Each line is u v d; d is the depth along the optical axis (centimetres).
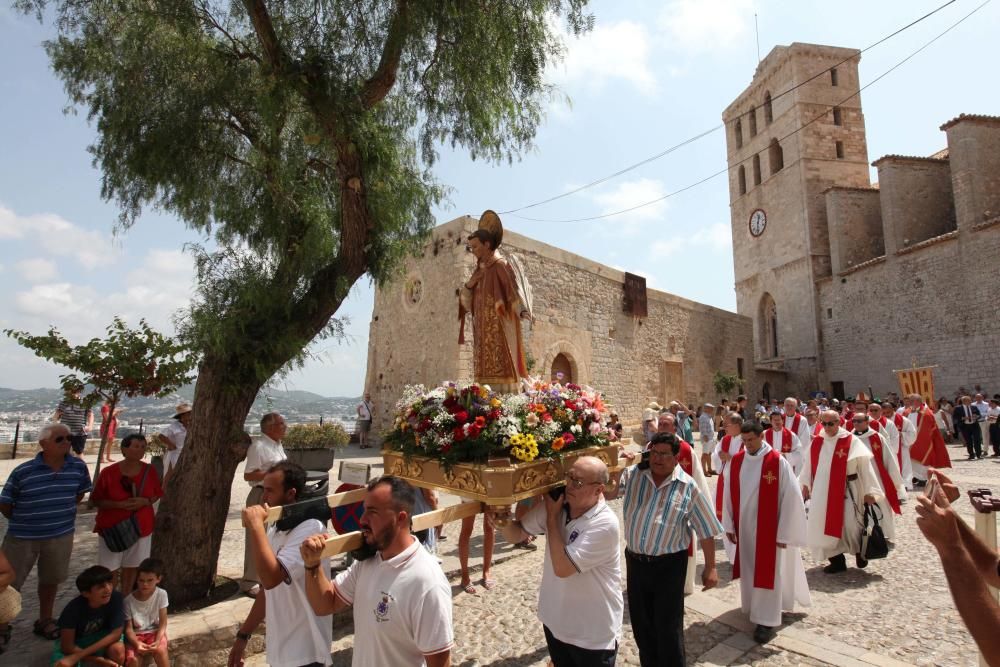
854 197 2836
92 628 372
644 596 373
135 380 830
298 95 591
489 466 308
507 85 652
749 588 475
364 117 577
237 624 439
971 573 167
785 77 3186
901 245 2470
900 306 2428
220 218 671
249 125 650
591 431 370
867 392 2583
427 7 561
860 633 453
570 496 312
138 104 570
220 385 557
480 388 357
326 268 621
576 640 304
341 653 447
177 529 534
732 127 3716
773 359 3189
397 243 699
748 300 3456
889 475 789
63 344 816
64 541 480
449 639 249
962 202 2166
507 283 472
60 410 1088
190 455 549
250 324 554
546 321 1692
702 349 2542
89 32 572
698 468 540
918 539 739
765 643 442
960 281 2170
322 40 584
